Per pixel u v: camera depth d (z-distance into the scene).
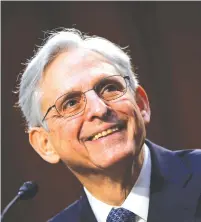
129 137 3.13
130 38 8.33
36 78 3.35
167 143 8.10
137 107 3.23
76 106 3.18
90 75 3.18
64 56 3.29
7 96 7.82
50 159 3.52
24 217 7.68
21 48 7.95
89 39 3.41
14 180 7.76
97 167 3.19
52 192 7.88
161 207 3.26
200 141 8.13
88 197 3.50
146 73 8.24
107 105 3.12
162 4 8.38
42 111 3.36
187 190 3.30
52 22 8.12
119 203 3.36
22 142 7.84
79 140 3.18
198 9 8.33
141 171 3.35
